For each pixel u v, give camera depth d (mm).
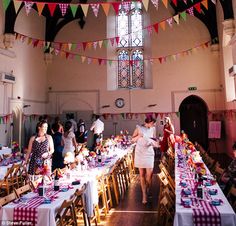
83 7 5645
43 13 14312
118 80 15258
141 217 5188
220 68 13781
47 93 15039
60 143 7230
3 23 11031
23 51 12438
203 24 14219
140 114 14453
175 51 14414
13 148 9477
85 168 5395
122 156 7422
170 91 14367
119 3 5664
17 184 6062
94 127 11125
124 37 15359
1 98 10656
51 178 4719
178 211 2984
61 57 15078
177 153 7289
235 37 9820
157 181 8172
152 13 14742
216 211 2957
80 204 4258
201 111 14836
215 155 13180
